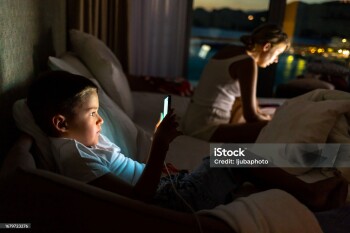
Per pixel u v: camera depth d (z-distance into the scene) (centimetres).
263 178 102
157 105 223
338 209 90
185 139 172
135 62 331
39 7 152
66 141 92
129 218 71
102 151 103
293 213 77
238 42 371
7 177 71
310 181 96
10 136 114
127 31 291
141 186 84
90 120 97
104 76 170
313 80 306
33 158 88
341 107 103
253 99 169
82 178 87
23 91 128
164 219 71
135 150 138
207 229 71
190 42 348
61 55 182
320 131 102
